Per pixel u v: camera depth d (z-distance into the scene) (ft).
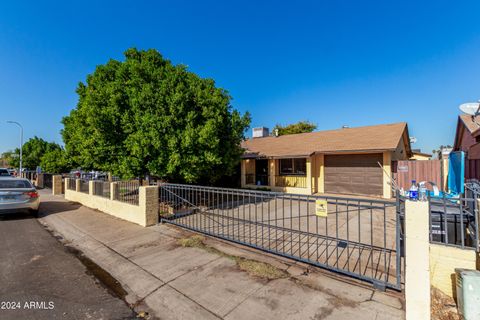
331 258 14.19
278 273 12.31
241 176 52.85
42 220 26.09
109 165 28.50
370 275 11.94
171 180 32.50
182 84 27.14
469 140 40.27
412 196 12.43
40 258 15.35
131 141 25.75
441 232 12.71
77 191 37.91
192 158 26.13
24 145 96.37
